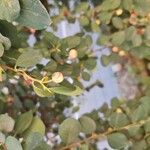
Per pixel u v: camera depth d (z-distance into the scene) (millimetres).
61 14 435
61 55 311
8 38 256
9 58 267
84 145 321
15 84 391
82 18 432
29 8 235
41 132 292
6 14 230
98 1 448
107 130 364
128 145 357
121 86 755
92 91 620
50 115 413
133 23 417
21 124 294
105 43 451
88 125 330
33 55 252
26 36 388
